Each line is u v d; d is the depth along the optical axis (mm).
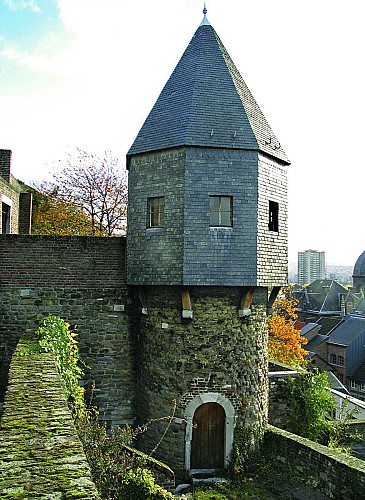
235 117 12789
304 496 10477
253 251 12320
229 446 12148
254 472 11875
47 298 13438
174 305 12516
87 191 31875
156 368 12703
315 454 10891
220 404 12227
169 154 12547
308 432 14117
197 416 12203
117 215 32156
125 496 6719
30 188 29547
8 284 13297
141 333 13461
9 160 17562
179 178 12297
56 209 31000
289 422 14602
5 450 3859
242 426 12305
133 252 13094
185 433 12008
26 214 20281
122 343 13727
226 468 12016
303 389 14820
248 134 12617
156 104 13742
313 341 50469
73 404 8336
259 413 12750
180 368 12250
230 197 12430
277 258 13281
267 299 13469
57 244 13555
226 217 12422
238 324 12547
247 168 12484
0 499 3006
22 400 5535
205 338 12289
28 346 9812
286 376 14836
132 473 7012
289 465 11727
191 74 13422
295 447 11578
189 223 12125
